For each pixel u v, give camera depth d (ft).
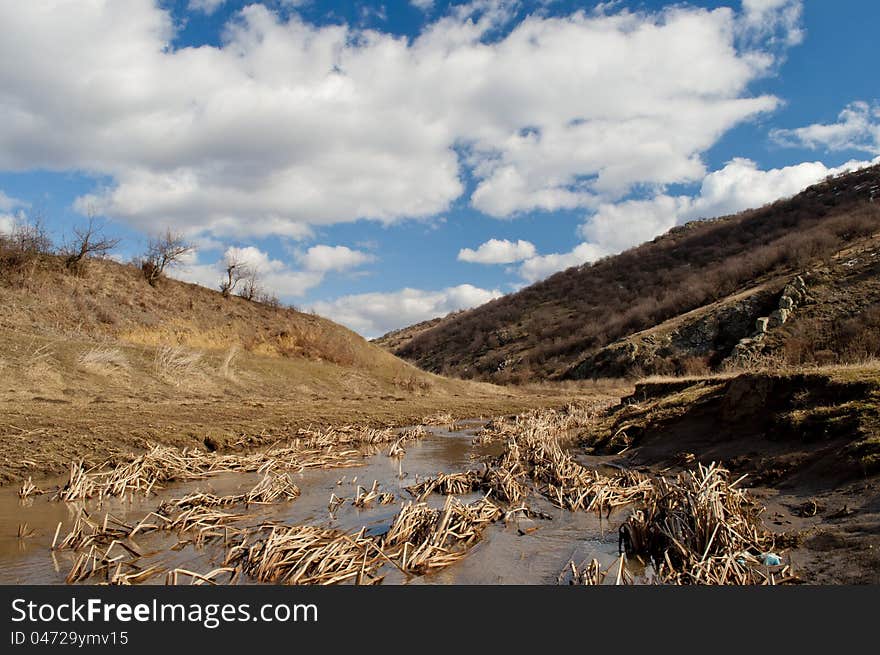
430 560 25.22
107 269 128.16
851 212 254.88
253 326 140.77
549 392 166.71
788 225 315.17
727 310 183.01
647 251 394.32
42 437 46.21
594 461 50.80
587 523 32.35
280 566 23.89
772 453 36.91
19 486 37.68
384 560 25.48
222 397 85.87
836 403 37.11
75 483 36.01
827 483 30.30
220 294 151.84
